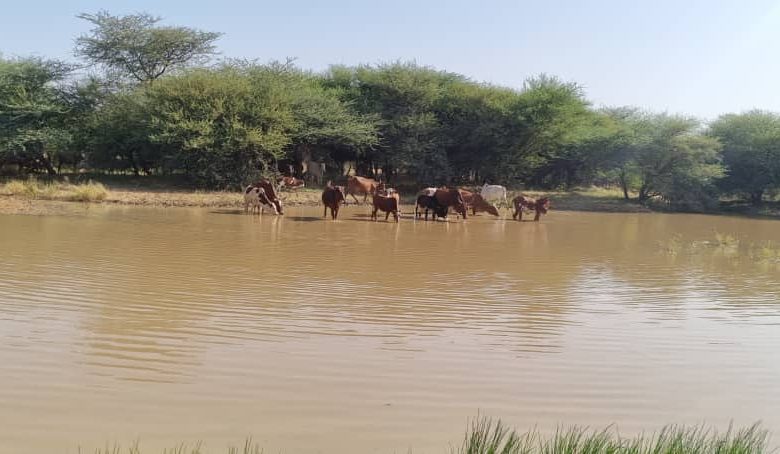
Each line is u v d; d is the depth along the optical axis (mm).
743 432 5559
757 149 42656
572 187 47906
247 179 34469
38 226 18484
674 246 19109
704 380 6820
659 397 6305
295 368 6668
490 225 24609
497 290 11250
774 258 17047
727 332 8820
